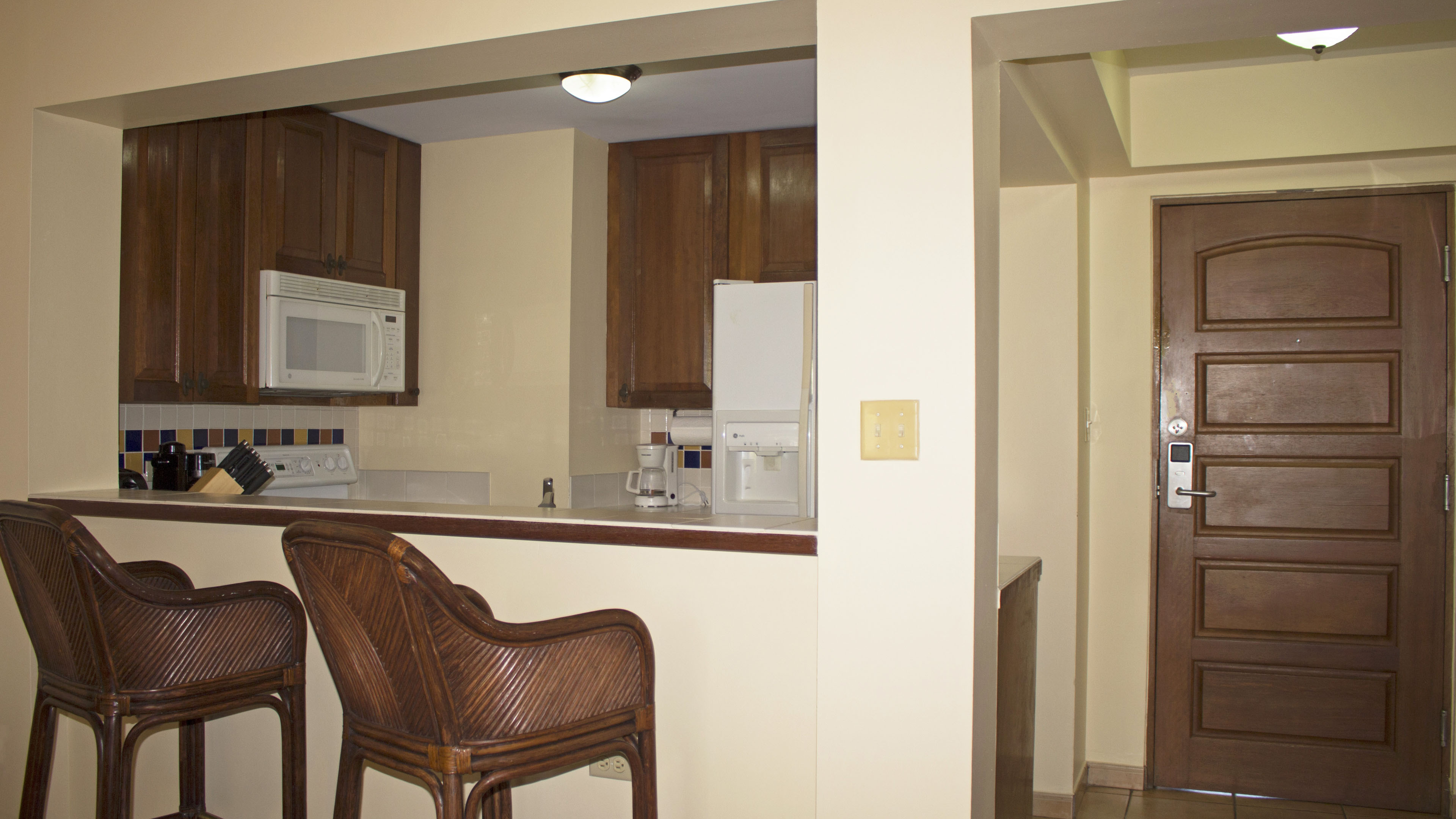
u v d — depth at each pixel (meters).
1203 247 3.48
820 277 1.76
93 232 2.69
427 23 2.07
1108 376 3.55
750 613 1.88
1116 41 1.82
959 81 1.70
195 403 3.04
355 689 1.61
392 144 3.84
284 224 3.31
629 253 3.96
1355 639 3.30
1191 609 3.47
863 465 1.74
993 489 1.89
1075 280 3.28
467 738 1.48
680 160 3.90
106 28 2.44
